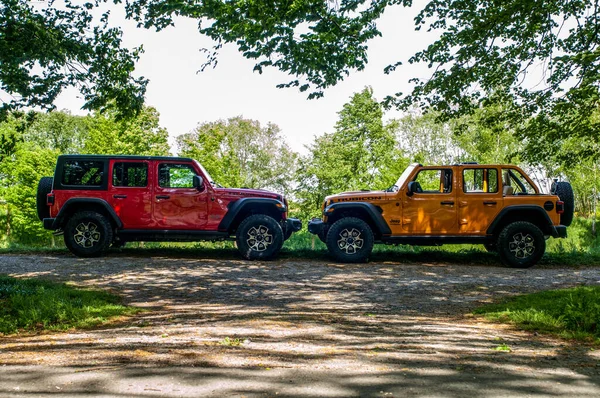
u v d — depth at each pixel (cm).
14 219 3203
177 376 327
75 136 5312
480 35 865
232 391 297
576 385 320
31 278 813
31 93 867
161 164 1105
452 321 560
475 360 381
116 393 291
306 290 770
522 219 1108
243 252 1086
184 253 1187
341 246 1091
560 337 472
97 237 1086
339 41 816
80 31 927
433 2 920
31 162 3122
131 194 1088
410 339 455
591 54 679
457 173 1100
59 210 1080
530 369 357
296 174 3422
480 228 1087
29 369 346
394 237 1094
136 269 938
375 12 821
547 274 964
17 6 822
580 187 3497
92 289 740
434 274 947
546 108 892
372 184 3145
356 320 552
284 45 791
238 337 457
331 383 315
